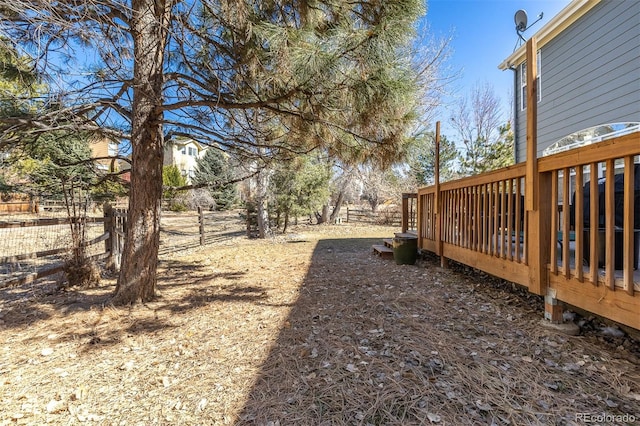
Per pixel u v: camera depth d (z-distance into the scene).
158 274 5.06
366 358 2.21
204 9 2.83
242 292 3.97
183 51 3.08
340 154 3.55
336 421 1.61
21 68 2.89
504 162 13.10
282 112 3.07
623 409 1.62
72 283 4.29
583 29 6.19
